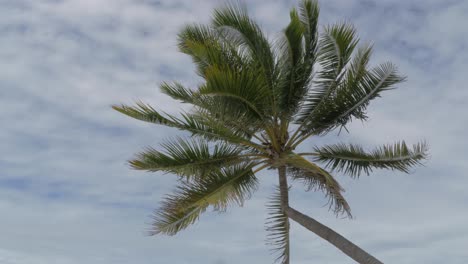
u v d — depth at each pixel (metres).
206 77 8.93
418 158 10.91
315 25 11.14
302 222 10.80
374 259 9.88
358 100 11.02
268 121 10.83
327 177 10.99
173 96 9.68
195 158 10.45
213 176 10.72
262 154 11.39
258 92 9.66
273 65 10.62
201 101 9.48
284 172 11.53
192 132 10.20
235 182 11.05
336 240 10.27
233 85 9.18
